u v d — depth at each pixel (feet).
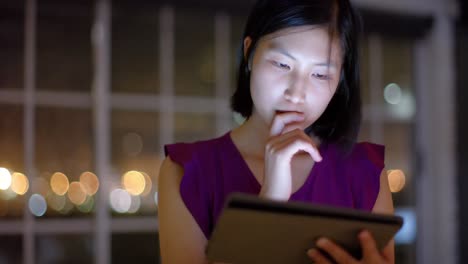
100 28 9.55
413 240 11.55
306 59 2.98
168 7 9.81
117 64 9.70
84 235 9.45
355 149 3.58
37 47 9.27
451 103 11.46
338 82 3.25
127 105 9.77
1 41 9.13
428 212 11.52
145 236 9.80
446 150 11.44
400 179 11.46
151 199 9.89
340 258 2.71
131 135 9.78
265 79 3.07
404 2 11.11
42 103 9.31
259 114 3.30
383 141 11.34
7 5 9.11
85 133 9.53
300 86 3.02
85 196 9.49
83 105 9.52
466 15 11.27
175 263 3.22
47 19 9.31
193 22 10.16
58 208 9.34
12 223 9.08
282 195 2.98
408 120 11.57
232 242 2.63
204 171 3.34
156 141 9.96
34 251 9.17
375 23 10.87
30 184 9.20
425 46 11.53
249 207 2.46
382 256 2.81
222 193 3.32
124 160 9.73
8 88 9.16
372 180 3.49
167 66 10.02
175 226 3.26
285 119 3.04
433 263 11.43
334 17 3.05
